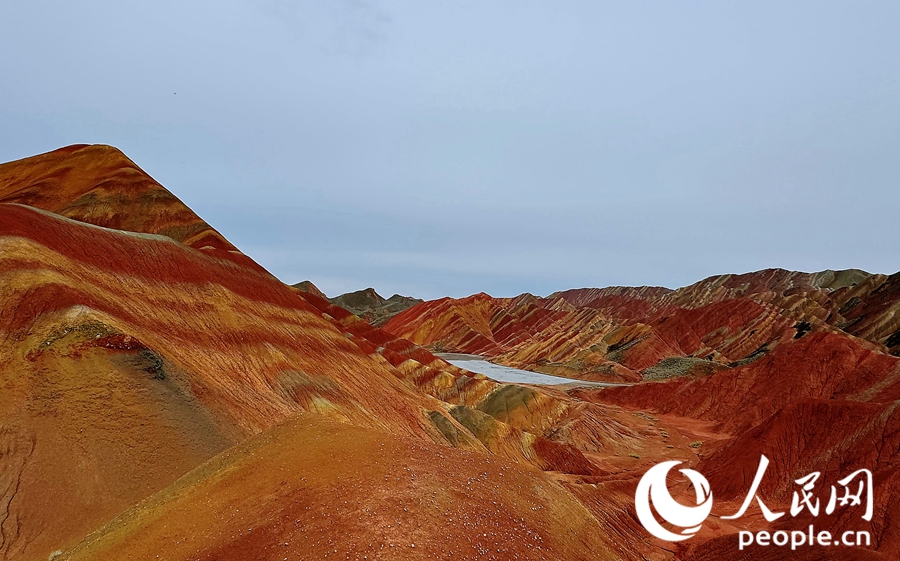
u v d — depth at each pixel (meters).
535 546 17.80
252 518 17.00
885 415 42.38
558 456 57.47
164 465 23.83
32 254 30.64
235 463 20.97
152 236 44.06
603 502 37.81
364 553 14.41
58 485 21.44
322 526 15.80
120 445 23.55
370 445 21.22
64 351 25.92
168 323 36.09
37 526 20.22
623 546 30.27
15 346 25.94
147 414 25.30
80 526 20.52
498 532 17.33
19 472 21.45
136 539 17.41
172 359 29.83
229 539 16.14
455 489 19.12
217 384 31.86
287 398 38.75
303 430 22.55
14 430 22.59
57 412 23.62
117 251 38.97
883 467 38.84
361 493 17.44
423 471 19.75
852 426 43.94
